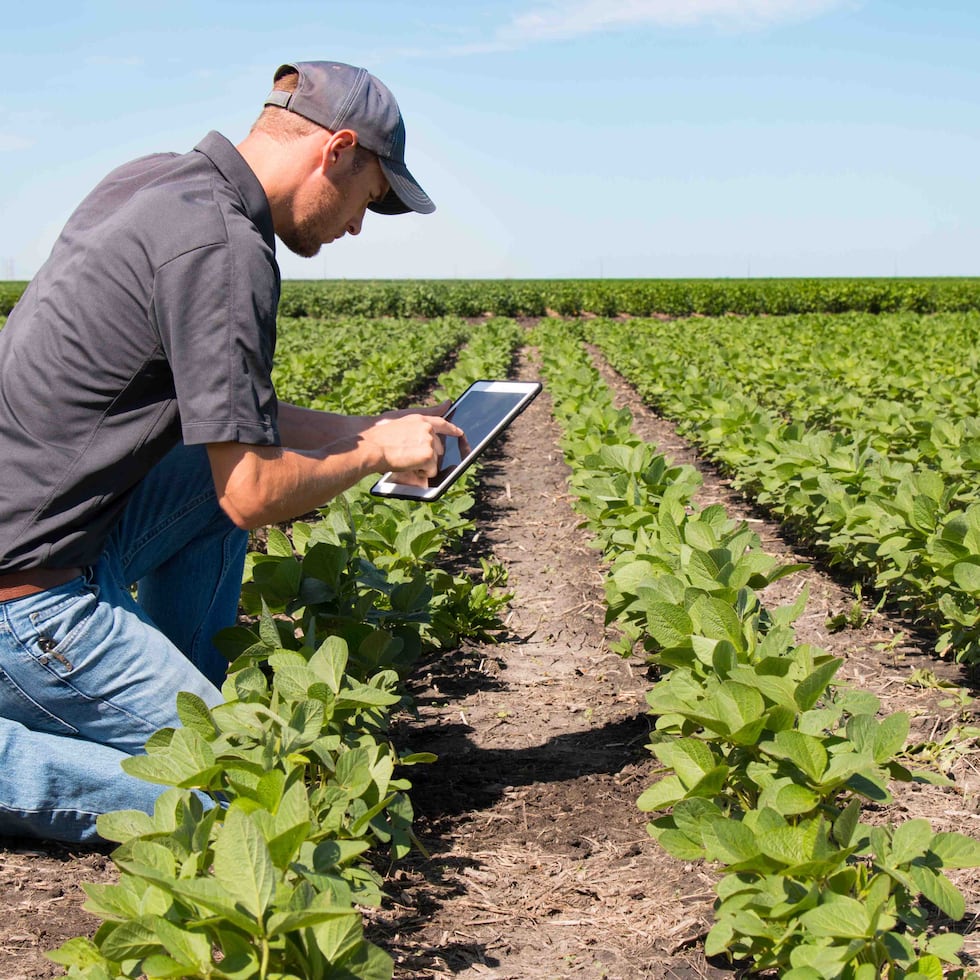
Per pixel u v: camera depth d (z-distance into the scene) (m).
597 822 3.53
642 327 27.17
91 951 2.21
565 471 10.54
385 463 3.24
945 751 4.04
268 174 3.16
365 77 3.21
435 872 3.21
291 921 1.83
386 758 2.73
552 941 2.86
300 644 3.59
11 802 3.11
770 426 8.09
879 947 2.17
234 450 2.93
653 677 4.97
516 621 5.89
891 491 5.88
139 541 3.55
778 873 2.31
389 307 44.22
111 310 2.88
